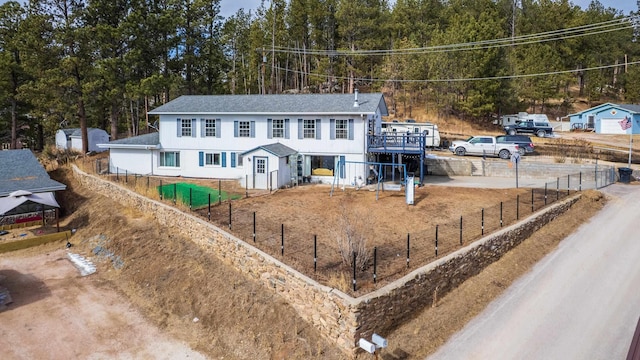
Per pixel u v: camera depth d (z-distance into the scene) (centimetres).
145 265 1778
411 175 2841
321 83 5803
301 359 1072
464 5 6178
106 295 1642
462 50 4453
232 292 1396
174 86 4441
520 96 5134
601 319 1185
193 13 4628
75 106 3928
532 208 1903
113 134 4216
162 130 3055
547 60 5353
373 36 5484
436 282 1264
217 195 2298
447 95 4519
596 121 4728
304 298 1174
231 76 5544
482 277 1426
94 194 2847
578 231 1834
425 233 1605
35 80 4419
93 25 3978
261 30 6084
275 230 1642
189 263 1659
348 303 1027
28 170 2816
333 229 1656
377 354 1009
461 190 2397
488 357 1034
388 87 5472
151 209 2175
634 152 3394
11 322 1447
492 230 1616
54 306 1561
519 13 6606
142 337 1331
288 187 2606
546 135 4116
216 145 2945
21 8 4178
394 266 1261
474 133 4478
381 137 2650
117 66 3875
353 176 2656
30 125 5084
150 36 4266
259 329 1218
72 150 4162
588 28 5756
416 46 4959
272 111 2766
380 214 1902
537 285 1390
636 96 5509
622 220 1914
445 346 1080
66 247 2225
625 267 1484
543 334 1122
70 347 1291
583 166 2767
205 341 1264
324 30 5884
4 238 2302
